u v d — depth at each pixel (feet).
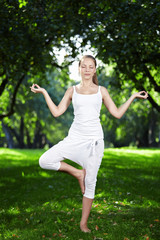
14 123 83.66
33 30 25.16
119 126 64.03
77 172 11.01
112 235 11.37
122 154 47.44
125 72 27.25
